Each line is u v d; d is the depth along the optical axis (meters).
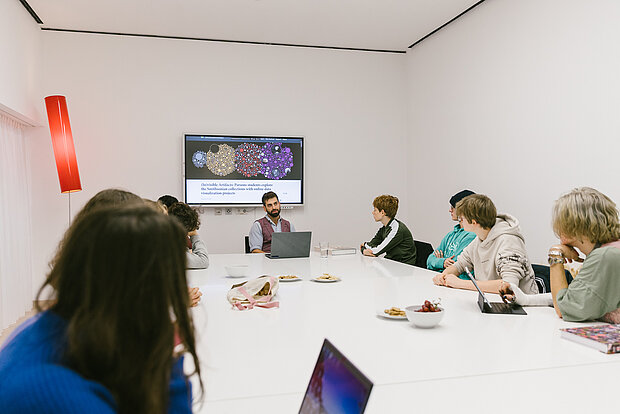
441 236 5.82
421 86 6.15
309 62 6.19
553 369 1.34
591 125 3.78
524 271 2.47
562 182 4.07
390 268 3.38
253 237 4.89
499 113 4.82
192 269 3.36
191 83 5.86
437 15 5.31
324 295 2.39
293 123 6.15
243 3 4.88
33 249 5.41
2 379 0.53
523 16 4.47
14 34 4.52
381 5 5.00
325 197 6.28
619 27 3.53
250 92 6.02
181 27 5.50
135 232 0.58
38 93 5.29
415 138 6.31
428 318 1.74
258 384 1.25
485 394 1.18
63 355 0.56
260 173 6.00
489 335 1.67
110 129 5.66
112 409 0.55
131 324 0.57
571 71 3.97
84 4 4.84
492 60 4.89
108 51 5.64
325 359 0.78
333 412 0.70
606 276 1.76
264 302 2.18
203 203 5.85
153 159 5.77
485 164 5.03
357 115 6.36
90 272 0.57
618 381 1.26
